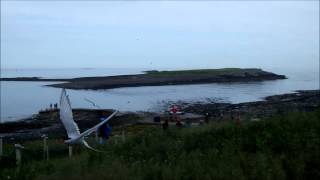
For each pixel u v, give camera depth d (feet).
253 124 64.13
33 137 140.46
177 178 41.91
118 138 77.05
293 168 44.73
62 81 619.67
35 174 44.98
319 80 619.67
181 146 54.95
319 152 47.65
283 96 305.12
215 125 69.21
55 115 208.74
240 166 44.86
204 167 44.16
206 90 422.41
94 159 50.49
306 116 65.67
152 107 271.49
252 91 396.57
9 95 408.87
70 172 44.04
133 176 42.37
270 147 50.88
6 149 68.80
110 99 342.64
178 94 377.50
